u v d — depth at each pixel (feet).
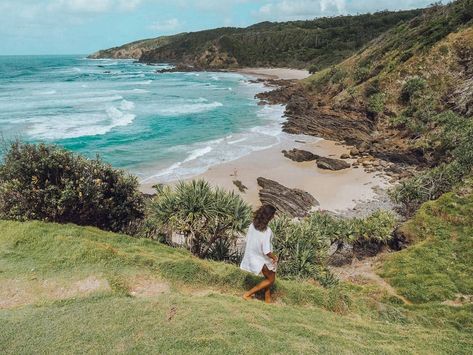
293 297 31.65
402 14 492.95
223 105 225.97
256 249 26.55
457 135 115.24
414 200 89.81
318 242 57.16
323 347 21.86
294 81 333.42
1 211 42.14
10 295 25.86
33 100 220.84
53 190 42.11
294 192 96.43
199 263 31.40
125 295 26.50
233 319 22.65
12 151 44.55
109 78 386.52
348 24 536.83
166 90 291.58
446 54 158.20
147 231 49.78
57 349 19.49
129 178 51.78
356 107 168.45
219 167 117.29
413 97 149.18
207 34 644.69
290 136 158.20
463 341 29.48
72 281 27.53
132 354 19.19
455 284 57.77
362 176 114.52
